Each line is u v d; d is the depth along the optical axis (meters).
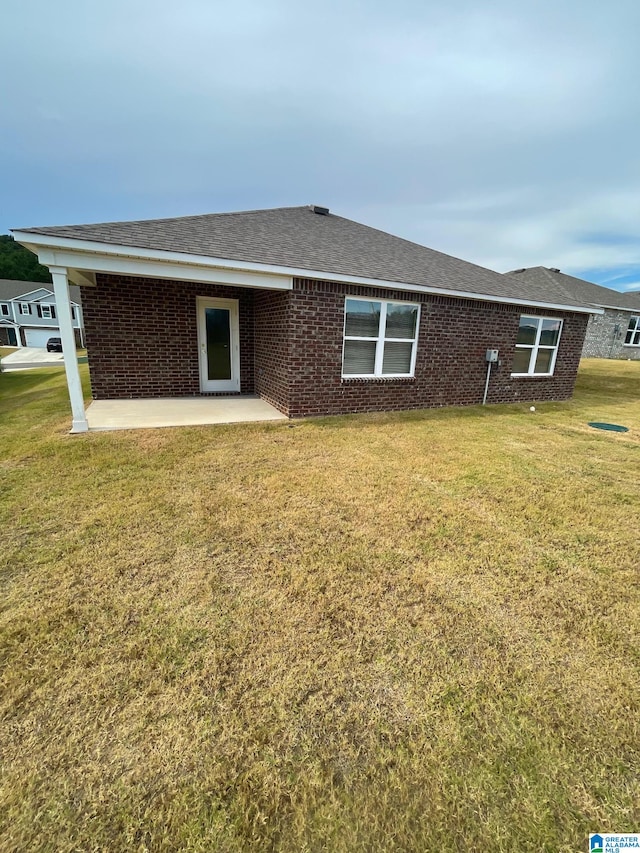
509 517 3.57
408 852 1.26
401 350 8.02
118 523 3.29
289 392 7.00
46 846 1.25
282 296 7.10
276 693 1.79
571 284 23.11
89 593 2.44
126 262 5.49
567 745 1.60
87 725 1.63
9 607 2.31
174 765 1.49
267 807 1.37
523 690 1.84
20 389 11.38
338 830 1.31
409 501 3.82
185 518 3.39
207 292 8.55
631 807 1.39
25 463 4.62
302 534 3.17
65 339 5.54
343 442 5.70
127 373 8.34
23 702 1.73
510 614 2.35
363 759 1.53
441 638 2.14
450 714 1.72
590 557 2.98
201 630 2.16
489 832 1.31
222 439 5.69
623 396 11.10
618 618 2.34
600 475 4.71
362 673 1.91
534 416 8.10
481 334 8.77
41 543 2.99
